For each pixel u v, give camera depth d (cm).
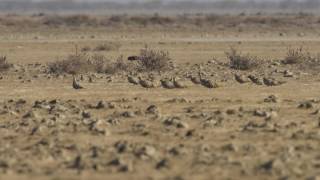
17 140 6297
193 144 5969
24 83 11494
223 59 17088
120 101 9019
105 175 4878
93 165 5100
